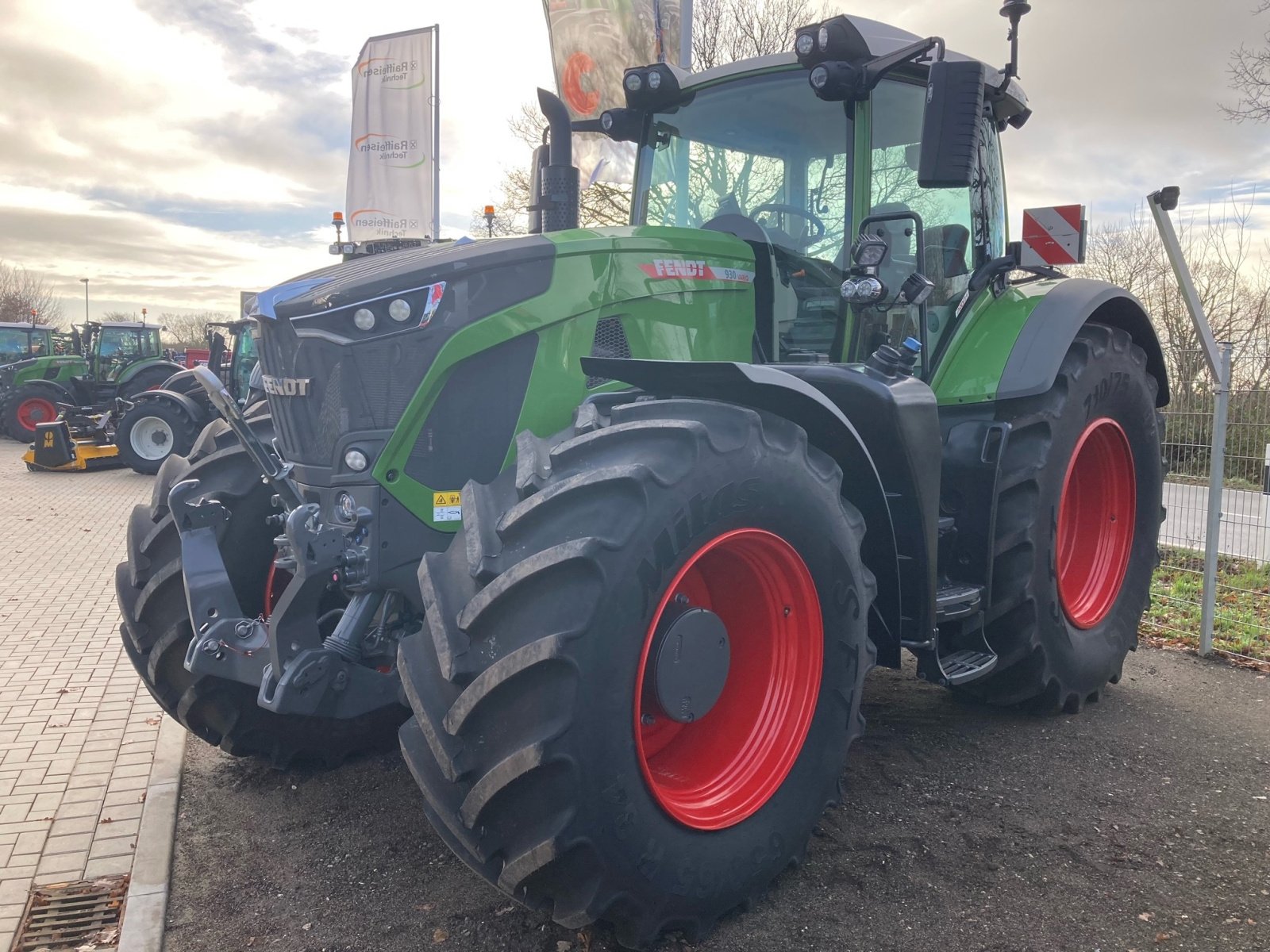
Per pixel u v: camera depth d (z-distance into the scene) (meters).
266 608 3.27
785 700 2.61
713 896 2.33
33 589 6.40
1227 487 6.09
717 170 3.66
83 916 2.56
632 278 2.93
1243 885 2.63
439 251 2.74
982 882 2.64
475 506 2.29
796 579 2.55
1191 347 5.59
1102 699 4.17
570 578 2.06
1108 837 2.90
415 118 11.71
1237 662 4.71
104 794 3.29
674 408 2.39
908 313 3.55
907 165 3.54
